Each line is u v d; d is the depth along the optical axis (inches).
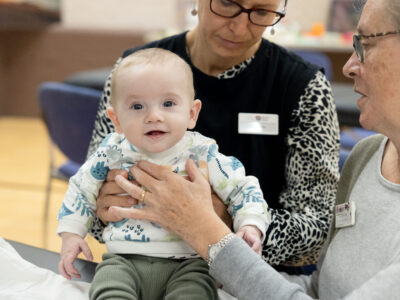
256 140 57.3
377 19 36.6
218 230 39.8
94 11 239.0
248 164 57.9
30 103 243.0
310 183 55.2
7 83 241.8
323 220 53.7
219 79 56.9
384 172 43.0
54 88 89.5
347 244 42.4
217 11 50.8
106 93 59.4
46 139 214.2
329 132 54.8
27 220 127.5
